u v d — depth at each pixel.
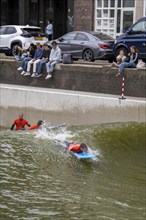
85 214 14.31
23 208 14.54
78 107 24.19
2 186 16.17
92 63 27.08
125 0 36.19
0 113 26.30
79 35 29.62
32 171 17.64
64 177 17.30
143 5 35.34
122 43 27.59
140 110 23.03
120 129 22.59
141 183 17.38
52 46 26.58
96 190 16.34
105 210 14.67
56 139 21.09
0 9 43.97
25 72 26.94
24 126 23.45
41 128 22.78
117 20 36.72
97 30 37.69
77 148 19.38
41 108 25.11
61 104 24.58
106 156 19.98
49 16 42.22
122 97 23.58
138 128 22.56
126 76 24.33
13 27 33.38
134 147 21.02
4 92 26.06
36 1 42.38
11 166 18.05
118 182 17.31
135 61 24.62
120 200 15.59
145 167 19.16
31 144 20.47
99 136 21.98
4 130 24.33
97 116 23.88
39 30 34.25
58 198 15.40
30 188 16.12
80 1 37.84
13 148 19.97
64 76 25.94
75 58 29.67
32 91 25.27
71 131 22.67
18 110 25.75
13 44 33.06
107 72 24.78
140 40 26.89
